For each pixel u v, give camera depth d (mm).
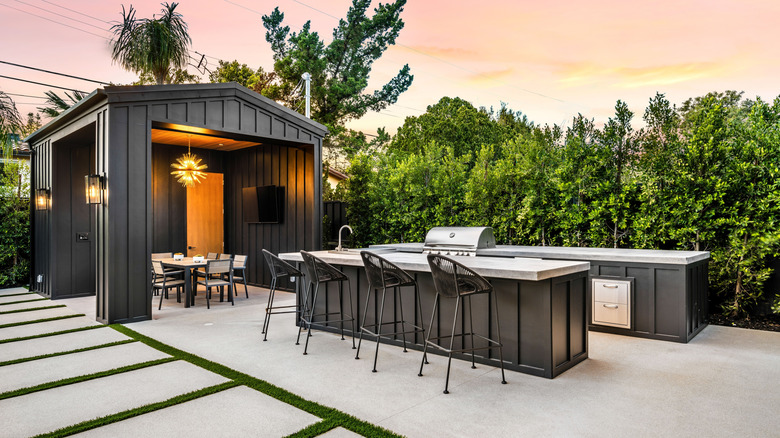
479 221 6863
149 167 5703
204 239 9148
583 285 3777
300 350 4156
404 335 4137
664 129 5648
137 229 5582
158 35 7387
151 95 5684
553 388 3100
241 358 3900
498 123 17422
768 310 5168
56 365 3719
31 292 8055
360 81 13344
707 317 5066
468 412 2703
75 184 7535
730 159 5191
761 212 4934
